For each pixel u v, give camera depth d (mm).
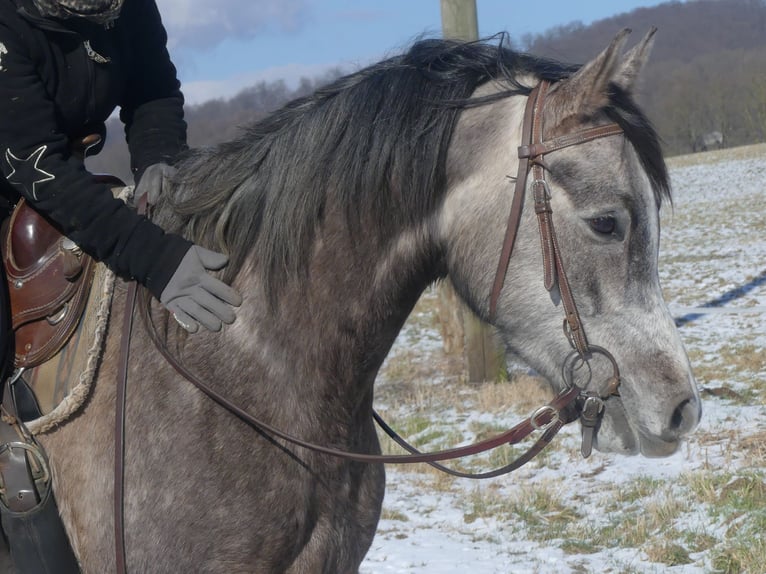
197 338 2516
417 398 9375
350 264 2520
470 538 5633
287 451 2445
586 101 2350
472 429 8039
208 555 2389
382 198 2496
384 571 5121
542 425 2449
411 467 7250
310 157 2525
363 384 2604
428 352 12055
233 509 2395
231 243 2582
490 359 9789
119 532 2408
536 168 2367
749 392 7953
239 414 2418
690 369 2375
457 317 11172
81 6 2492
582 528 5547
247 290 2547
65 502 2527
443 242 2527
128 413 2482
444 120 2486
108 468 2471
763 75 52844
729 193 33500
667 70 62344
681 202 32781
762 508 5297
